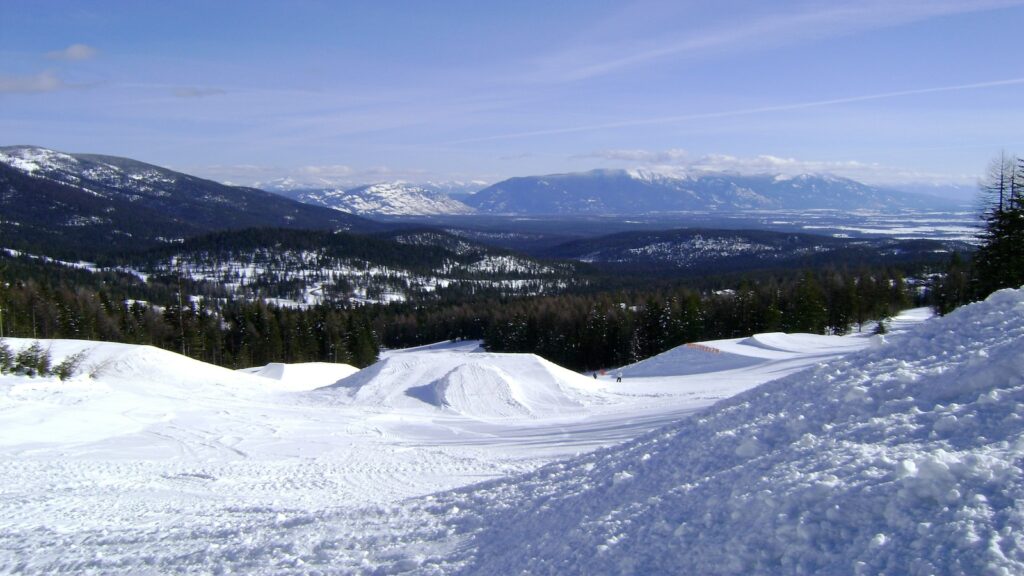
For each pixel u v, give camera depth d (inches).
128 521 451.2
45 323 2476.6
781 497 227.8
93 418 995.9
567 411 1171.9
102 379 1459.2
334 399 1333.7
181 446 858.1
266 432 974.4
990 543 165.9
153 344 2672.2
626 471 350.3
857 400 314.3
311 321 3085.6
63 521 455.5
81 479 631.2
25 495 553.6
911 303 3011.8
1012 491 185.8
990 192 1323.8
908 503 198.2
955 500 190.5
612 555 243.9
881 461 230.2
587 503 319.3
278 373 1780.3
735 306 2674.7
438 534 341.4
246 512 466.0
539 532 302.5
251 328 2807.6
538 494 368.5
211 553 350.9
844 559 185.3
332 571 303.9
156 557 354.6
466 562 292.7
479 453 768.3
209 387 1496.1
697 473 307.1
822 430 294.5
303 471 681.6
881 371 348.8
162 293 4867.1
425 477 629.9
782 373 1419.8
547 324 2950.3
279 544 350.6
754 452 303.6
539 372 1430.9
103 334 2554.1
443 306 4584.2
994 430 231.9
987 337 339.0
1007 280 1259.2
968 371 289.3
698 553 220.8
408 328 4101.9
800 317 2381.9
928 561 170.2
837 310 2534.5
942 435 244.4
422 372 1481.3
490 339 3147.1
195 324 2741.1
